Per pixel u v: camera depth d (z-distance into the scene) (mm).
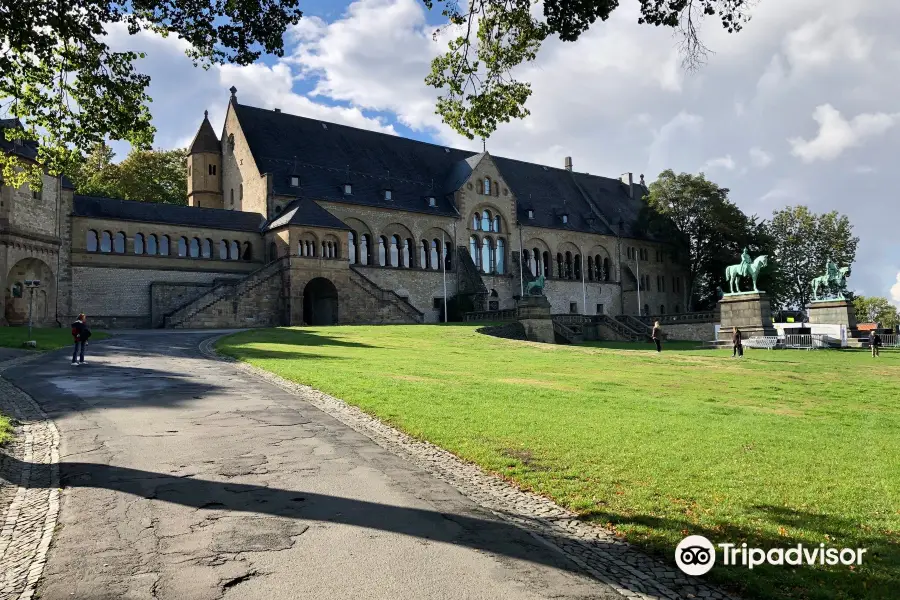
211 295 52000
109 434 12703
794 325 56312
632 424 14648
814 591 6484
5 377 20078
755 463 11344
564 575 6988
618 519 8562
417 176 76125
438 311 72062
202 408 15531
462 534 8125
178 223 56375
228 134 68312
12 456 11078
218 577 6801
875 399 21531
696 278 92250
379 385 19141
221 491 9516
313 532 8078
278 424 13984
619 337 68125
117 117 18281
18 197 45938
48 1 15367
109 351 28922
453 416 14945
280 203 61531
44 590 6484
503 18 17156
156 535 7887
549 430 13727
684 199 85812
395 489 9844
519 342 42938
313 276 56812
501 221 79125
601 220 91250
